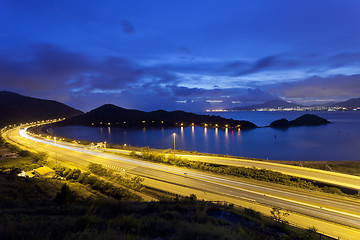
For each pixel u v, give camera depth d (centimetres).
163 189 2991
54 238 621
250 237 740
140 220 762
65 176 3544
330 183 3447
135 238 591
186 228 666
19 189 1983
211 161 5009
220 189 2997
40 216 916
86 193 2428
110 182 3297
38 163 4497
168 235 649
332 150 9700
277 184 3189
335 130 18100
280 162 5394
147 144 11750
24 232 652
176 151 6581
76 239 587
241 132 17625
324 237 1322
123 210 1040
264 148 10344
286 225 1234
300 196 2750
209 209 1202
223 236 625
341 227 1983
